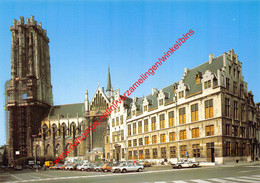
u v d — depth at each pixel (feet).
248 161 203.10
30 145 520.01
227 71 197.16
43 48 594.24
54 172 218.38
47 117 558.56
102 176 136.15
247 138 208.23
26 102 537.65
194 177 100.37
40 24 595.88
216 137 184.55
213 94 190.60
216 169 138.31
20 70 554.05
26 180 134.51
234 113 199.11
